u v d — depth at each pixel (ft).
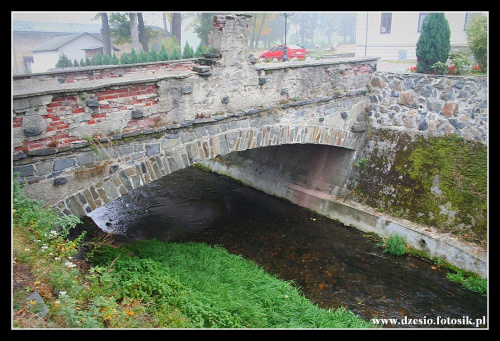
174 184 55.01
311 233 40.75
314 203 45.70
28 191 23.39
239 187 54.24
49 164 23.88
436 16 40.09
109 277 21.71
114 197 26.96
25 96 21.93
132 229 40.50
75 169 24.98
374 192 41.04
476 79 34.60
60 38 89.45
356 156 43.55
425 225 36.35
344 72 40.11
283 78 35.19
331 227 42.29
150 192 51.90
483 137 34.45
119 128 26.35
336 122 40.75
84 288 19.56
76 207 25.44
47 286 17.83
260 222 43.09
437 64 39.96
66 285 18.54
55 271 18.63
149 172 28.37
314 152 47.19
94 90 24.52
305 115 37.68
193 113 29.84
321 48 118.42
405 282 32.40
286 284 30.19
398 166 39.73
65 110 23.77
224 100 31.50
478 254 32.07
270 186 51.26
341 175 44.42
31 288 17.20
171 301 23.31
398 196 39.04
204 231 40.55
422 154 38.29
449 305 29.45
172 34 88.28
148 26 90.94
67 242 22.81
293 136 37.40
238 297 27.07
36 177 23.56
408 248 36.47
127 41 86.17
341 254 36.65
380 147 41.65
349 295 30.73
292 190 48.49
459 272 32.78
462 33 54.13
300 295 30.45
